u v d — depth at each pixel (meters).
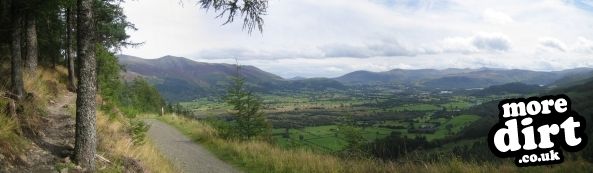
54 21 22.34
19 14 10.78
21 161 7.15
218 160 15.90
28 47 15.52
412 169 12.48
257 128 21.03
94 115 8.06
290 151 16.77
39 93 13.34
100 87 22.25
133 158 10.21
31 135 8.64
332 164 14.05
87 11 7.89
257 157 15.99
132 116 21.14
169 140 19.92
